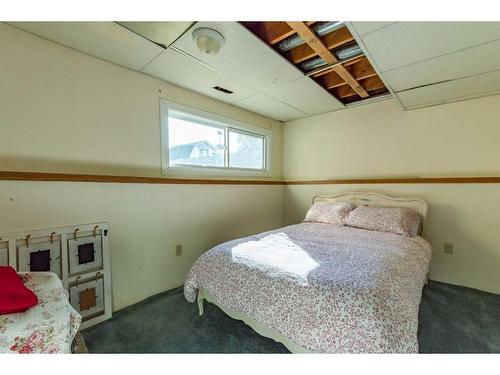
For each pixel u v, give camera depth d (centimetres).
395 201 266
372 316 103
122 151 199
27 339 78
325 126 328
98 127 185
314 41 163
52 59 163
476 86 206
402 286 127
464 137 235
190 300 175
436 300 208
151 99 216
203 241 258
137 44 166
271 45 171
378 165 286
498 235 217
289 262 148
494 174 221
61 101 167
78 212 170
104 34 155
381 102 282
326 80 242
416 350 104
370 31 141
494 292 220
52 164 164
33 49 155
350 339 104
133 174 206
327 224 272
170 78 219
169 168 232
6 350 73
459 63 173
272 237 209
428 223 251
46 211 156
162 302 206
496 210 217
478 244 226
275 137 361
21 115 151
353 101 288
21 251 146
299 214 356
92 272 174
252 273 145
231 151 301
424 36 144
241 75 213
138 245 205
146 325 173
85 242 171
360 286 115
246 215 309
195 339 157
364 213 255
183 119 249
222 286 156
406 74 189
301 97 268
